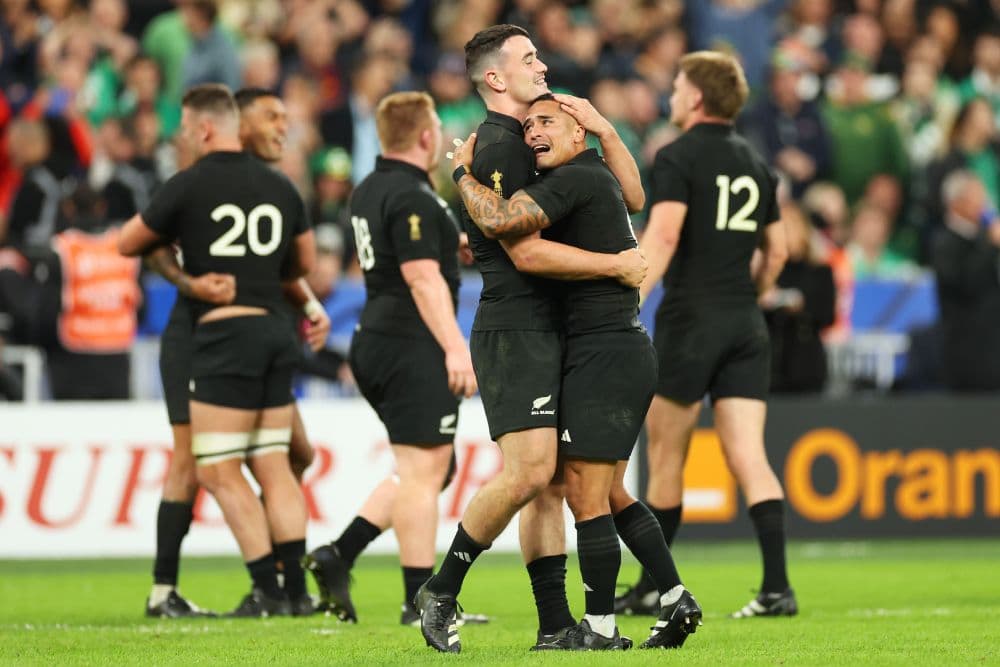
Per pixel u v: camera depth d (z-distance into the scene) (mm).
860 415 39750
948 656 17734
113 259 40969
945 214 53281
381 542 40000
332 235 40688
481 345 17766
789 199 51062
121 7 53656
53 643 20562
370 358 23547
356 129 51469
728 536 38719
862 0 60344
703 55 24375
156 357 41000
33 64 52688
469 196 17422
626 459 17734
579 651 17562
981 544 41562
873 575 32938
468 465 37031
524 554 18656
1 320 40656
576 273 17203
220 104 24859
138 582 32719
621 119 51469
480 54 18203
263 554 24906
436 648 18016
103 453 36062
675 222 23625
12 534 35594
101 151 49031
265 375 24844
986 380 45312
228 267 24547
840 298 46562
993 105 60156
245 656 18312
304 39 53312
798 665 16609
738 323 23891
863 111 54625
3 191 47906
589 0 57938
